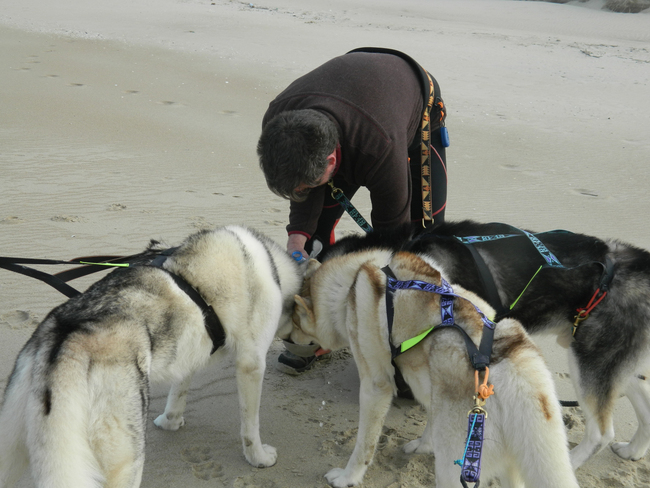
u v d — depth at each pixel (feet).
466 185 24.81
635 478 9.33
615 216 21.56
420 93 11.30
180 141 28.45
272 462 9.38
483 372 7.10
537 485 6.63
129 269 8.27
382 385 8.80
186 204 20.48
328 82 10.26
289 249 11.59
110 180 22.43
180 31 58.34
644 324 9.17
